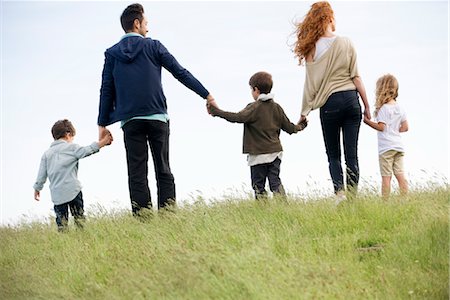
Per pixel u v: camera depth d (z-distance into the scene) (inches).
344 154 379.2
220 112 391.5
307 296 244.5
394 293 262.8
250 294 250.8
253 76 398.9
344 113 375.9
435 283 269.1
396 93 416.2
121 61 376.5
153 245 315.6
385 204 360.8
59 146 407.5
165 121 381.7
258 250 285.0
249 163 399.5
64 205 407.8
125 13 387.9
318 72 379.6
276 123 398.3
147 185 381.7
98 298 277.3
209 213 368.2
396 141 413.1
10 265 346.9
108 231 367.2
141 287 267.9
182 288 262.1
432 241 305.4
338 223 342.3
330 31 382.6
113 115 381.4
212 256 283.7
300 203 378.9
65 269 317.7
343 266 283.3
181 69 384.2
